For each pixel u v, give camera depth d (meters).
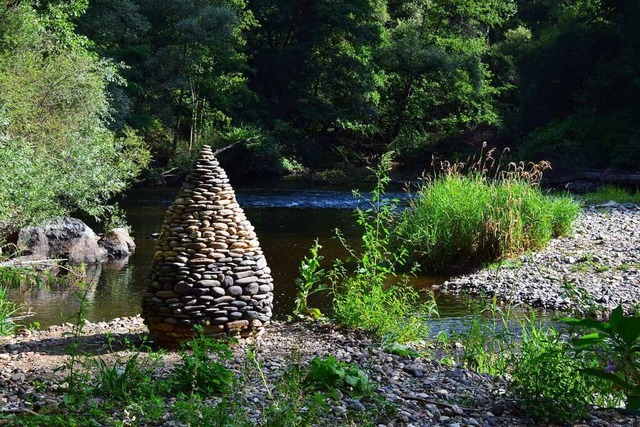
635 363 3.50
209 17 33.78
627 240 14.80
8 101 15.15
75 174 14.86
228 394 4.93
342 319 8.02
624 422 4.89
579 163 30.38
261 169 35.12
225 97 35.41
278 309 9.97
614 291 11.08
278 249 15.18
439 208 13.63
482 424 4.75
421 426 4.59
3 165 12.83
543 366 5.13
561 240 14.98
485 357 6.91
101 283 12.01
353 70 38.53
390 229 14.70
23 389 5.16
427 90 41.22
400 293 9.38
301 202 24.52
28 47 18.34
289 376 4.84
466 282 12.00
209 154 6.89
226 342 6.50
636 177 26.73
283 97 39.25
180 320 6.52
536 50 36.91
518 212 13.66
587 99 33.78
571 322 3.09
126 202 24.17
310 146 38.06
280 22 38.94
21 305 10.19
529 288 11.41
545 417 4.90
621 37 32.62
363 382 5.23
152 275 6.73
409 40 39.69
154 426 4.30
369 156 39.59
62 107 17.12
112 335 7.46
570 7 42.66
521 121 36.97
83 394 4.68
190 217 6.70
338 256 14.42
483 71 41.22
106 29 29.92
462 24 45.38
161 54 33.09
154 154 32.53
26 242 13.17
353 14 39.16
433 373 6.16
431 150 37.50
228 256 6.71
